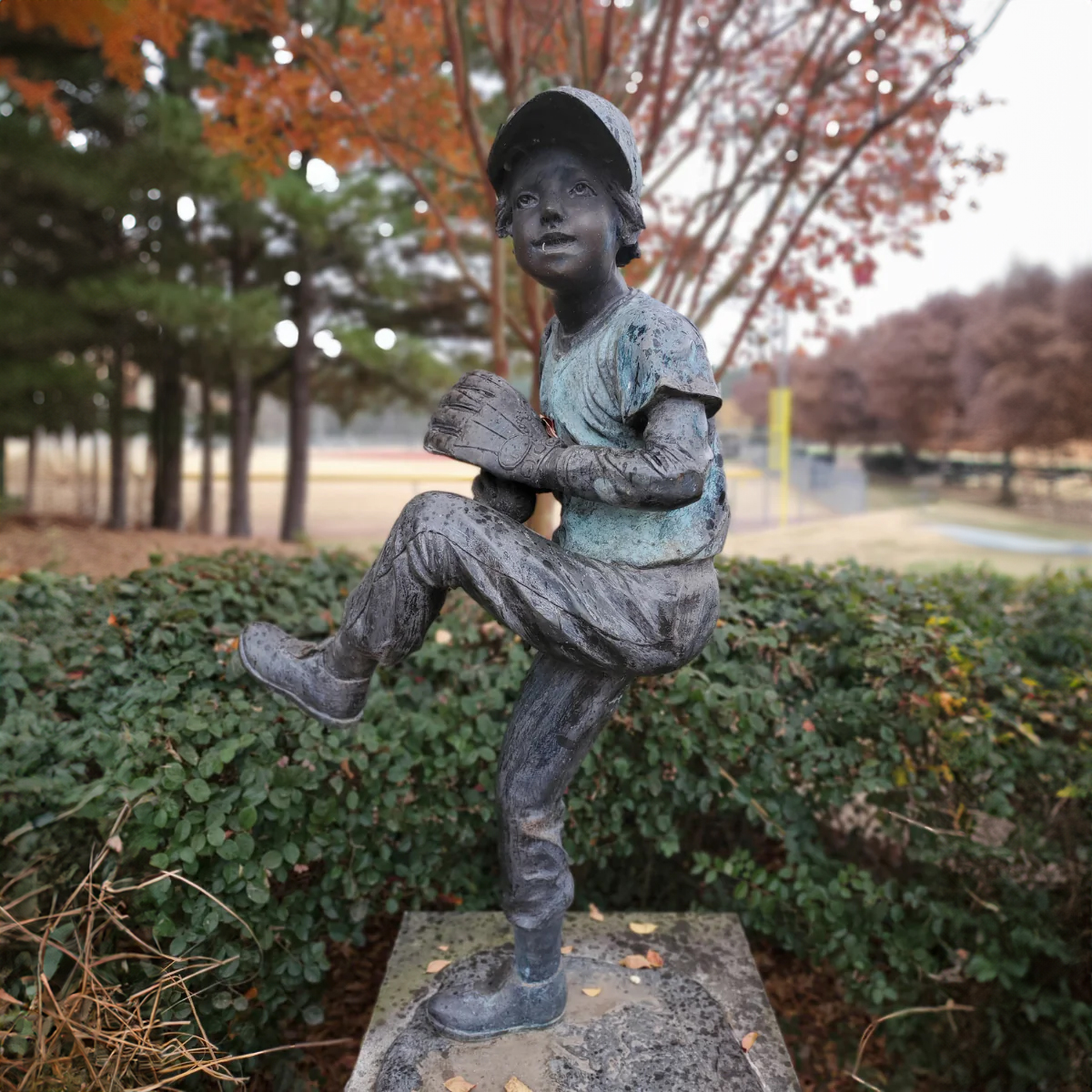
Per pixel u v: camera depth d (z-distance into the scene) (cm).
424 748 218
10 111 818
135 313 879
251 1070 205
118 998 183
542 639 138
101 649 228
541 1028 167
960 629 249
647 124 427
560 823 166
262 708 210
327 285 1043
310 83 407
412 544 137
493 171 143
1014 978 216
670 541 143
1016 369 2059
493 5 372
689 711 224
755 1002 179
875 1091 208
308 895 211
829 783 226
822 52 400
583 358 146
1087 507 1855
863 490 1919
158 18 369
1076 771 217
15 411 924
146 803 181
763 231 401
